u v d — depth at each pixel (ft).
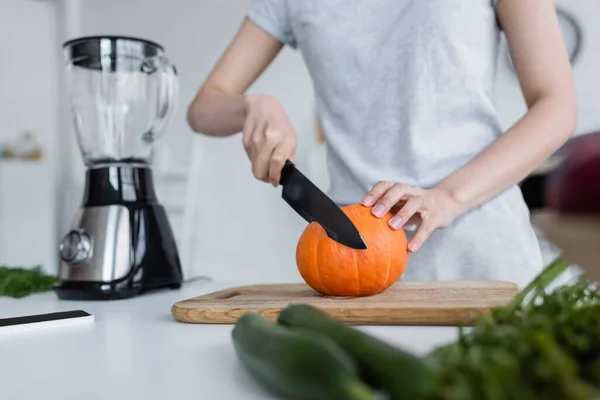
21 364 1.43
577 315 1.12
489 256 3.19
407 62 3.21
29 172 10.13
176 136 10.12
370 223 2.29
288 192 2.54
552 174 0.90
